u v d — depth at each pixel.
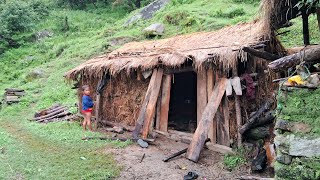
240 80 7.39
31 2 29.56
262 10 5.69
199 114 8.18
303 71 4.16
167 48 9.53
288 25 6.26
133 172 6.44
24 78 19.41
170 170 6.54
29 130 10.48
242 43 7.47
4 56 23.33
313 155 3.96
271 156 6.14
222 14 19.66
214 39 9.00
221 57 7.38
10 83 19.92
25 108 14.90
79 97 12.26
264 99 7.56
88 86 10.63
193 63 7.99
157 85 9.00
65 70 19.06
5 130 10.84
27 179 6.05
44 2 32.38
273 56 7.33
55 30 27.22
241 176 5.89
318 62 4.29
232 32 9.02
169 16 21.56
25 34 26.19
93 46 21.19
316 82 4.02
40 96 16.30
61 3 33.66
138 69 9.42
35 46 24.61
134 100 9.92
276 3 5.26
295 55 4.36
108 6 32.91
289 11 5.58
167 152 7.68
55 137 9.20
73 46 22.56
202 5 23.08
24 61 22.52
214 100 7.51
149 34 20.17
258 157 6.41
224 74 7.70
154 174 6.34
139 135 9.01
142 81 9.71
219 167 6.65
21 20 25.89
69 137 9.09
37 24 28.30
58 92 16.25
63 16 29.34
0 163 6.91
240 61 7.70
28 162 7.01
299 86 4.12
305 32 6.79
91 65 11.08
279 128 4.26
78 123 11.34
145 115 8.78
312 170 3.94
